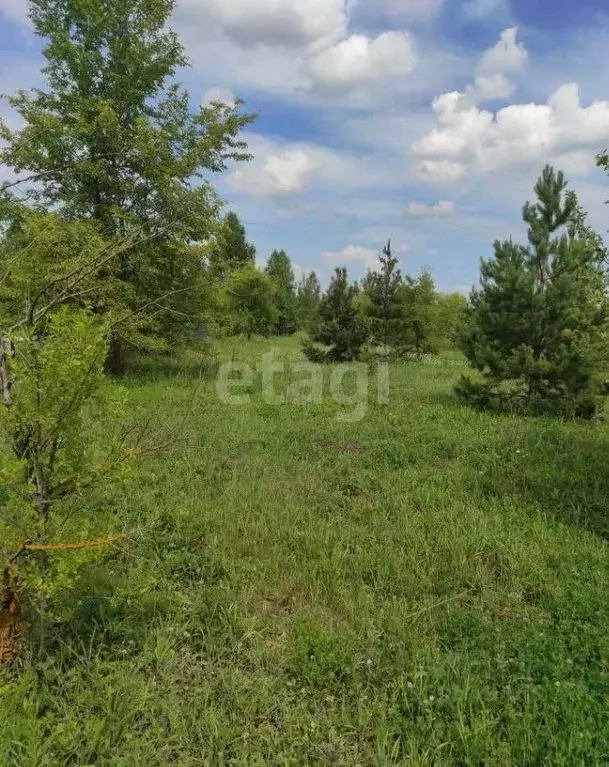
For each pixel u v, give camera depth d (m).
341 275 19.02
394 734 2.74
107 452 3.19
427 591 4.03
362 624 3.50
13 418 2.86
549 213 10.45
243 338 24.84
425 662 3.16
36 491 2.99
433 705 2.85
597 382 9.75
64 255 9.16
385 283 19.53
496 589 4.08
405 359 20.38
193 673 3.08
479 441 7.82
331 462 6.89
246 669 3.15
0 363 3.03
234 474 6.11
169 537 4.49
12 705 2.66
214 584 3.98
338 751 2.62
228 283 18.83
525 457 7.11
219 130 13.55
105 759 2.51
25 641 3.06
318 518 5.14
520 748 2.59
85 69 13.36
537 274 10.55
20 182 3.61
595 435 8.48
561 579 4.16
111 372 13.59
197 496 5.41
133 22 13.73
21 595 3.00
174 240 12.52
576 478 6.26
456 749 2.63
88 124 12.41
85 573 3.72
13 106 12.04
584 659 3.25
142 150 12.48
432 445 7.71
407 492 5.89
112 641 3.29
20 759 2.46
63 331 3.00
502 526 5.04
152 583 3.70
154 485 5.65
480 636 3.40
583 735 2.61
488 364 10.55
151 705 2.81
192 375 13.95
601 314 9.66
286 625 3.56
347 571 4.23
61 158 11.92
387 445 7.58
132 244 3.77
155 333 13.95
